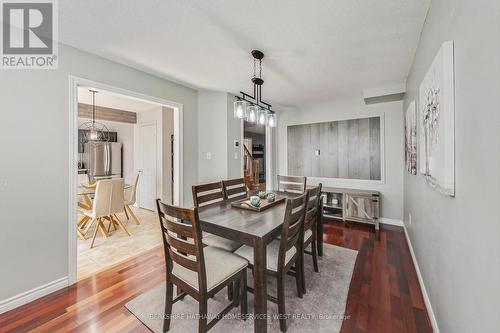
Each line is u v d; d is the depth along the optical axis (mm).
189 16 1714
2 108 1763
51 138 2012
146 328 1599
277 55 2342
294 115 4848
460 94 1069
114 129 6199
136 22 1793
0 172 1757
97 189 3152
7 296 1783
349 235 3391
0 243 1761
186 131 3465
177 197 3410
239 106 2289
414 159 2338
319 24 1815
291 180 3303
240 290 1741
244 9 1634
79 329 1585
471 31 940
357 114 4125
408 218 3064
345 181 4281
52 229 2020
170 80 3096
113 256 2748
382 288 2047
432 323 1597
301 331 1556
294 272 2033
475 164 920
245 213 1981
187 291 1463
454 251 1185
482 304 874
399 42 2096
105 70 2393
